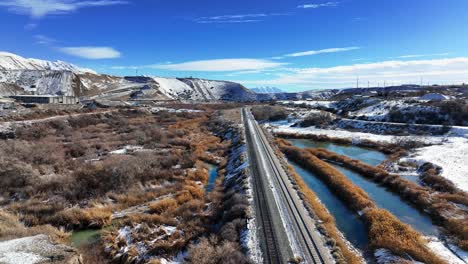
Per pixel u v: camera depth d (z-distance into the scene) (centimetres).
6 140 4978
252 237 2005
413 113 6631
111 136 5934
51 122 6400
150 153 4500
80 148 4750
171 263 1902
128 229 2344
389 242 1958
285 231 2097
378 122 6675
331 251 1881
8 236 2102
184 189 3156
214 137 6225
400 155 4406
